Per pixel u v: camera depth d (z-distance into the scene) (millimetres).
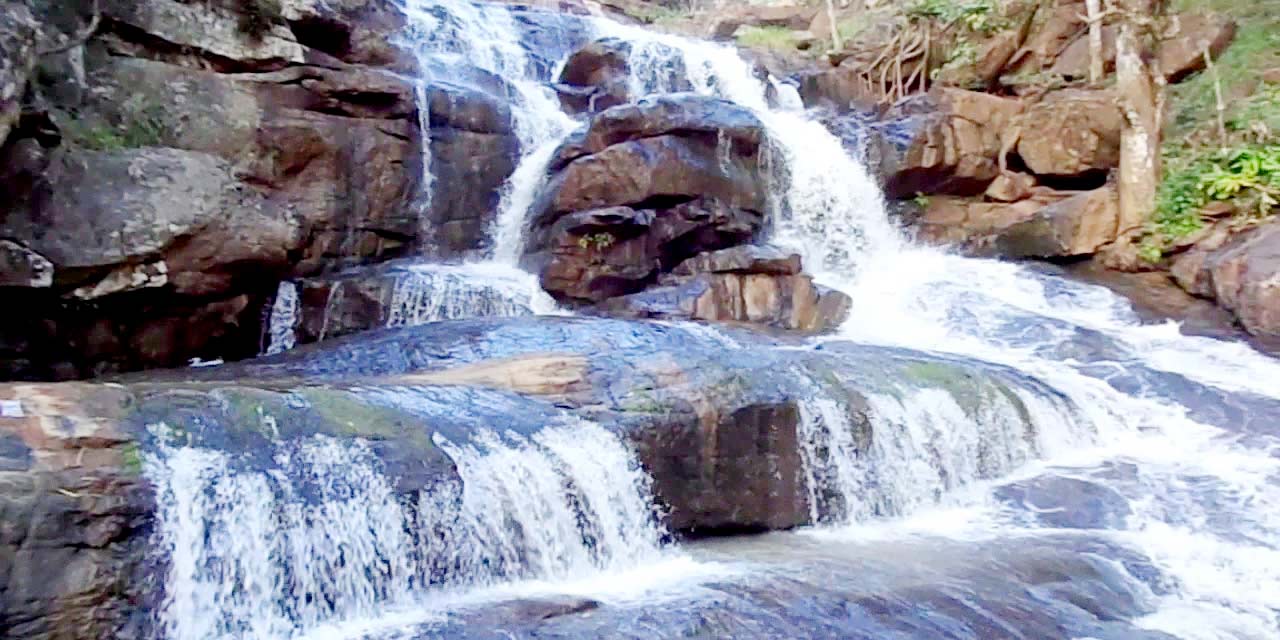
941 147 15250
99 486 4578
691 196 12164
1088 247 14227
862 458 7688
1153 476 7797
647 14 24422
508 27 17188
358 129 11930
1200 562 6234
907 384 8297
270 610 5012
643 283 11883
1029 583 5695
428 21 15453
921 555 6309
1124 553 6363
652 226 11961
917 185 15492
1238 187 13133
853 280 13625
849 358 8648
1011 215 15219
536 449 6234
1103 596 5590
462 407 6512
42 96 8922
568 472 6289
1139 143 14094
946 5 17375
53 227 8320
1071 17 17984
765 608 5125
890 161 15102
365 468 5500
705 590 5523
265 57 11180
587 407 6961
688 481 6949
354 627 5062
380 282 10641
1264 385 10039
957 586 5535
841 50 19547
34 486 4367
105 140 9297
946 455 8070
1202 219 13484
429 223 12609
